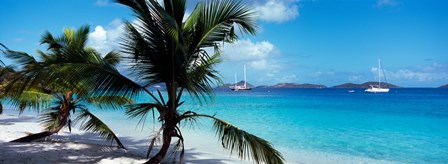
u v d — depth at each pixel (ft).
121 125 54.60
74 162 22.74
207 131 45.85
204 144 35.88
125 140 37.81
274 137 44.68
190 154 29.89
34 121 56.44
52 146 28.53
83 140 35.01
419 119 71.72
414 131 52.13
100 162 23.26
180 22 19.67
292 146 37.78
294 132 49.85
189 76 18.15
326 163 28.99
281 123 62.03
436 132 51.06
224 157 28.66
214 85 19.29
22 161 21.84
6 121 56.18
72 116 61.93
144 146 33.60
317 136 46.01
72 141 33.01
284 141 41.32
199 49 19.84
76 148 28.30
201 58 19.85
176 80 19.67
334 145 38.63
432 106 117.50
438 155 33.12
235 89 444.96
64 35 31.14
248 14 19.16
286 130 52.01
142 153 28.94
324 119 70.85
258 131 50.98
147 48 18.84
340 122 64.80
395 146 38.27
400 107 111.86
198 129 47.83
